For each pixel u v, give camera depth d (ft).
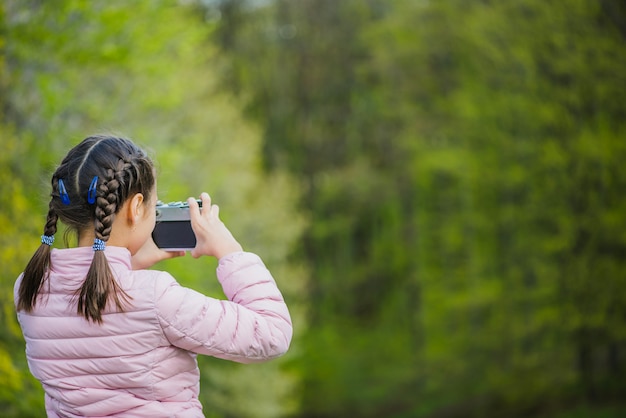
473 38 48.70
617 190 41.52
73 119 26.08
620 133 40.65
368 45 73.67
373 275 84.89
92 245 5.08
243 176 42.19
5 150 19.44
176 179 28.86
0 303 17.33
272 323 5.03
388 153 82.48
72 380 4.89
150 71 27.78
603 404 49.93
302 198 80.43
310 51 78.13
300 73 78.28
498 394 57.11
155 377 4.84
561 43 42.27
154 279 4.88
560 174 44.55
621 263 42.83
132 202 5.03
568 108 43.70
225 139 41.52
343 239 85.25
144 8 24.48
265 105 75.66
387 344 79.61
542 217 46.62
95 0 23.15
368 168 81.25
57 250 5.05
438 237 69.51
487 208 56.03
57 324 4.91
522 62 44.96
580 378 51.06
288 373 45.27
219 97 42.78
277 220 47.93
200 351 4.91
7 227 17.70
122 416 4.88
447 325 63.05
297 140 79.61
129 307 4.78
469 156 53.62
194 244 5.44
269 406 38.81
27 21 21.22
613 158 40.27
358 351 79.51
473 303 55.42
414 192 77.77
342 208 84.07
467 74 52.95
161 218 5.47
